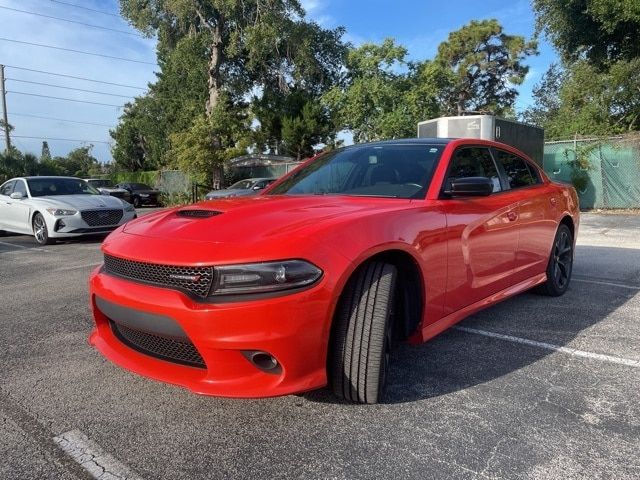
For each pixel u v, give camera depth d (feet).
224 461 7.32
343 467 7.11
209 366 7.62
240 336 7.34
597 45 55.88
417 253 9.18
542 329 13.02
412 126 80.74
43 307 16.14
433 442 7.70
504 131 40.29
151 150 160.04
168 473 7.05
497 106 147.23
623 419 8.34
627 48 55.06
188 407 8.99
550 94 133.49
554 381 9.84
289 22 93.81
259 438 7.91
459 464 7.13
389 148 12.60
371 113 84.94
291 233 7.92
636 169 47.83
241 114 103.24
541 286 16.12
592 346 11.76
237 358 7.52
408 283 9.61
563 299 16.08
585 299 16.06
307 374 7.73
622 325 13.32
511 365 10.65
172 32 105.09
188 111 110.01
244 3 90.63
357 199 10.29
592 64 60.03
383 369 8.54
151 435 8.05
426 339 9.68
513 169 14.52
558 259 16.24
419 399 9.10
